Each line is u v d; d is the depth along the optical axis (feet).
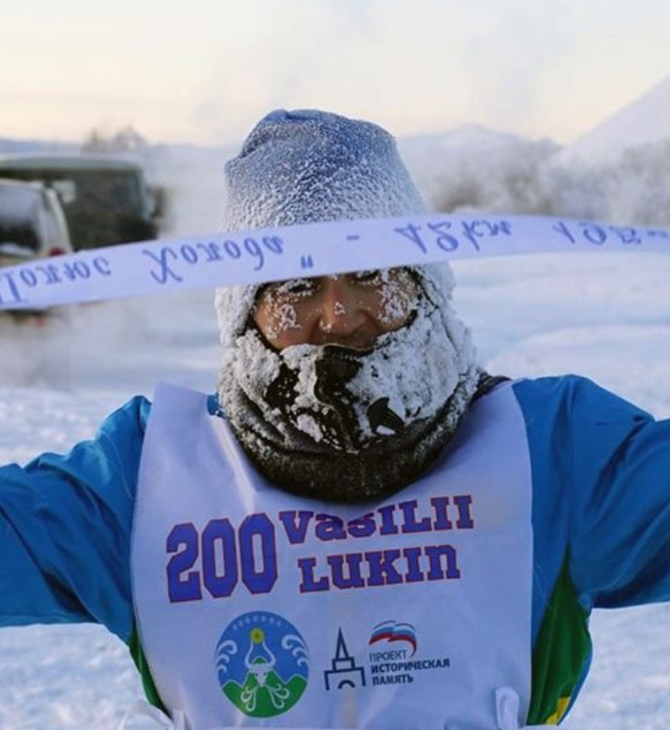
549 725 5.99
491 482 6.17
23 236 41.22
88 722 14.12
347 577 6.07
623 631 16.60
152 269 4.66
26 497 6.14
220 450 6.34
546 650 6.17
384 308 5.97
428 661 6.04
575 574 6.23
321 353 5.91
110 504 6.25
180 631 6.09
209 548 6.13
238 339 6.14
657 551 6.12
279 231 4.73
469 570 6.10
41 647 15.97
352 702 6.00
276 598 6.07
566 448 6.26
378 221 4.76
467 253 4.71
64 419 28.78
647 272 58.75
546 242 4.81
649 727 13.93
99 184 58.03
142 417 6.66
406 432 6.07
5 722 14.07
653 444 6.15
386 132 6.45
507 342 40.01
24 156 57.47
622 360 34.45
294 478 6.15
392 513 6.13
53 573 6.11
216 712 6.06
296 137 6.26
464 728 5.99
